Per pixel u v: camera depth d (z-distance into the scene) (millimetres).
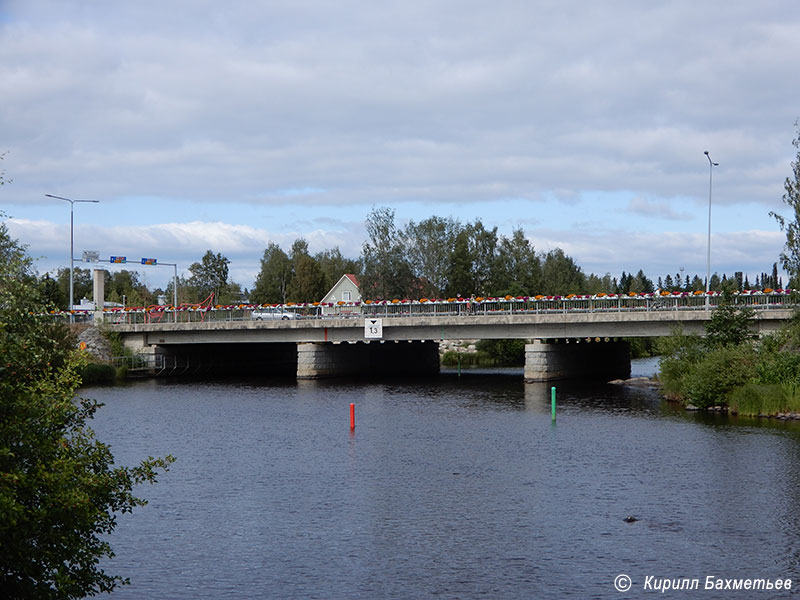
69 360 15648
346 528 24094
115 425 46156
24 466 13867
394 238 113375
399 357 90562
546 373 71375
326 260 178750
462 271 114438
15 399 13938
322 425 45500
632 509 25547
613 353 83562
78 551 14477
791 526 23578
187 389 69875
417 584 19500
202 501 27469
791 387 46469
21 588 13789
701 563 20656
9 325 15016
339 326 76062
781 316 55594
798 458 33188
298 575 20234
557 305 71750
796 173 50594
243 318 84312
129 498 15445
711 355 51375
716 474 30328
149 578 20125
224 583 19750
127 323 86000
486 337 71000
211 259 174625
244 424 46281
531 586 19250
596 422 45000
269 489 29141
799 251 49906
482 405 54688
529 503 26500
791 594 18672
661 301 64375
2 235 22828
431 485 29359
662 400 56344
